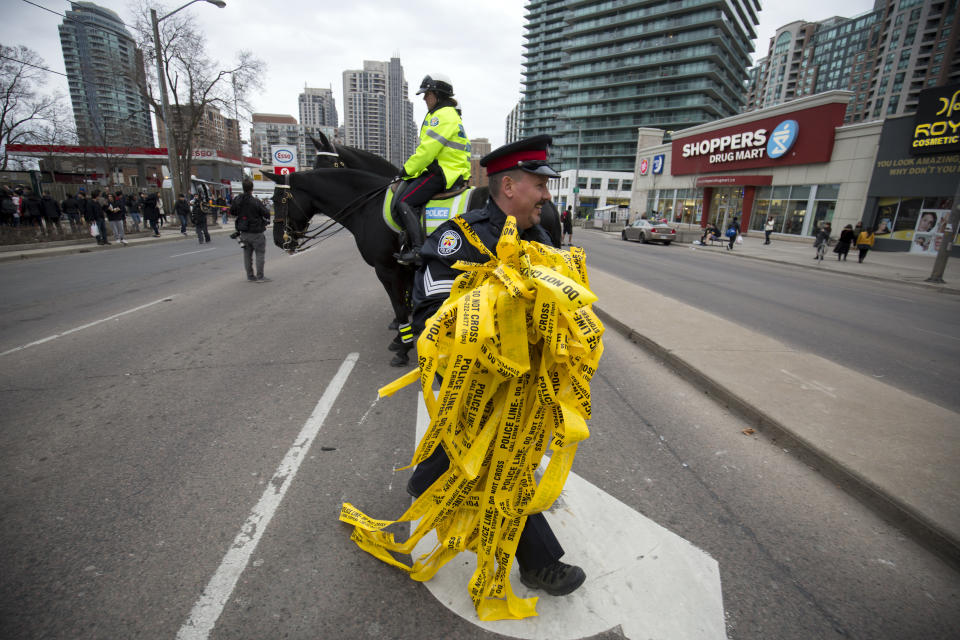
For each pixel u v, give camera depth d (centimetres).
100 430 307
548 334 136
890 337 635
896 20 11900
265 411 338
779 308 810
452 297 155
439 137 384
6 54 2778
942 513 215
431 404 146
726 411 351
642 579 190
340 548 205
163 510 227
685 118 8512
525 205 171
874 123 2117
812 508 238
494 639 162
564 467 151
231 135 6122
